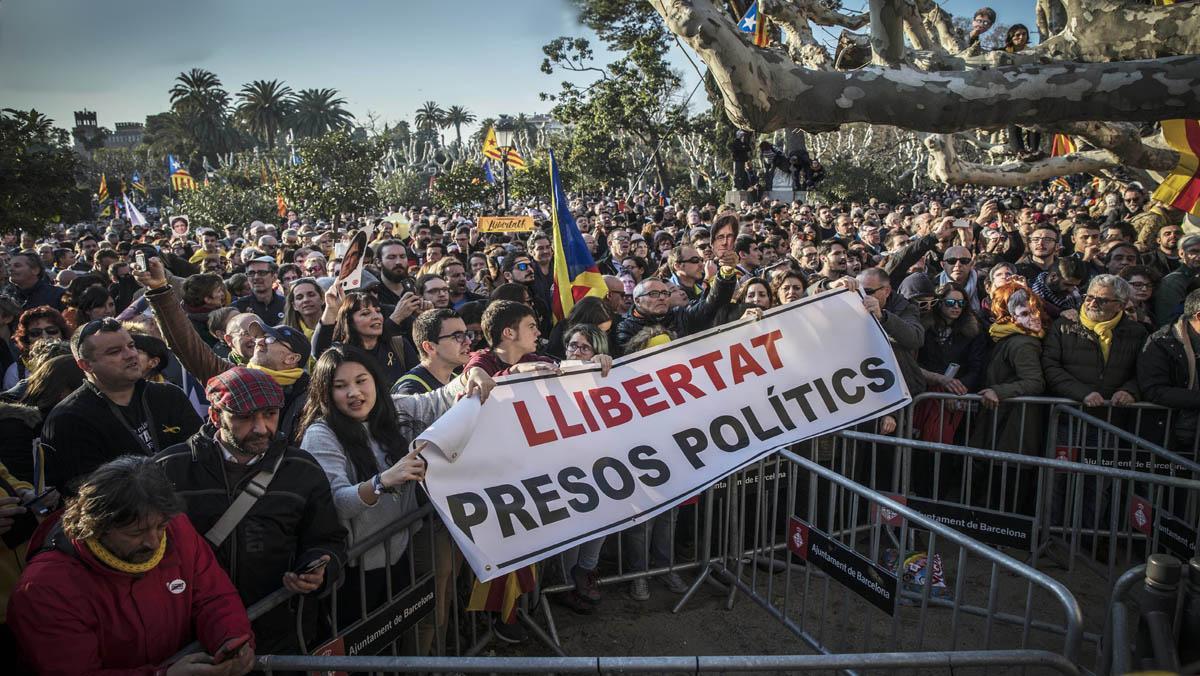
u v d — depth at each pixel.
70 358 3.80
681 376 4.09
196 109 92.19
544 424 3.67
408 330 5.21
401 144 110.19
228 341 4.61
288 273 7.54
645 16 32.34
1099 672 3.46
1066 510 4.77
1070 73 3.25
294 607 2.87
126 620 2.31
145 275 3.97
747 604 4.50
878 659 2.45
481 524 3.34
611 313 5.26
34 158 9.18
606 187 37.50
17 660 2.32
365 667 2.46
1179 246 6.75
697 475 3.93
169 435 3.74
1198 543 3.80
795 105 3.24
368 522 3.25
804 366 4.33
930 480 5.42
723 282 5.42
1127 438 4.66
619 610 4.45
